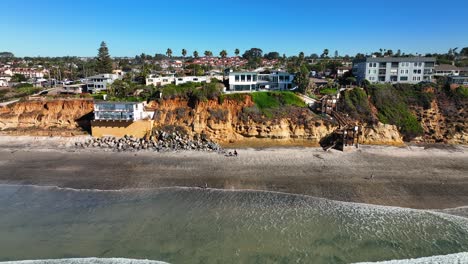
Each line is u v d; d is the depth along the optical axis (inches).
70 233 1286.9
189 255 1160.2
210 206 1492.4
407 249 1199.6
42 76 6107.3
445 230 1310.3
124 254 1165.1
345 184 1702.8
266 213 1434.5
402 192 1619.1
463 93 2615.7
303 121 2357.3
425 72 3294.8
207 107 2463.1
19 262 1127.6
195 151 2167.8
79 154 2126.0
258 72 3393.2
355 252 1182.9
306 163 1966.0
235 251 1182.3
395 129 2420.0
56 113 2613.2
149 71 4726.9
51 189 1656.0
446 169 1891.0
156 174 1820.9
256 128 2356.1
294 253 1175.0
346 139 2246.6
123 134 2399.1
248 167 1907.0
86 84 3747.5
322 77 4207.7
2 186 1686.8
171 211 1448.1
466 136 2415.1
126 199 1551.4
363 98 2596.0
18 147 2253.9
